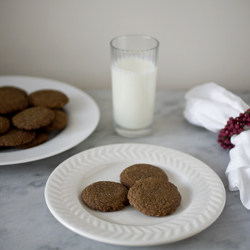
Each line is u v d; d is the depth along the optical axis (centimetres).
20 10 110
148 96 91
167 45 116
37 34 116
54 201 64
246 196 70
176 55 118
